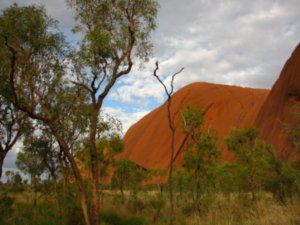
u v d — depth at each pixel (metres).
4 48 12.31
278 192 15.55
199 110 19.47
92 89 12.76
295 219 10.93
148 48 13.23
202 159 18.66
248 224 11.83
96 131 12.48
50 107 13.20
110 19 13.37
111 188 25.47
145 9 13.14
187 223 14.11
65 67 13.09
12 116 15.65
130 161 25.11
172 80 11.04
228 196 17.59
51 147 17.70
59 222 15.27
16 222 14.93
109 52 12.77
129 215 17.50
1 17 12.10
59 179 19.12
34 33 12.52
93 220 12.16
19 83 13.16
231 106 78.69
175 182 20.70
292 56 57.16
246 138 25.70
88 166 15.31
